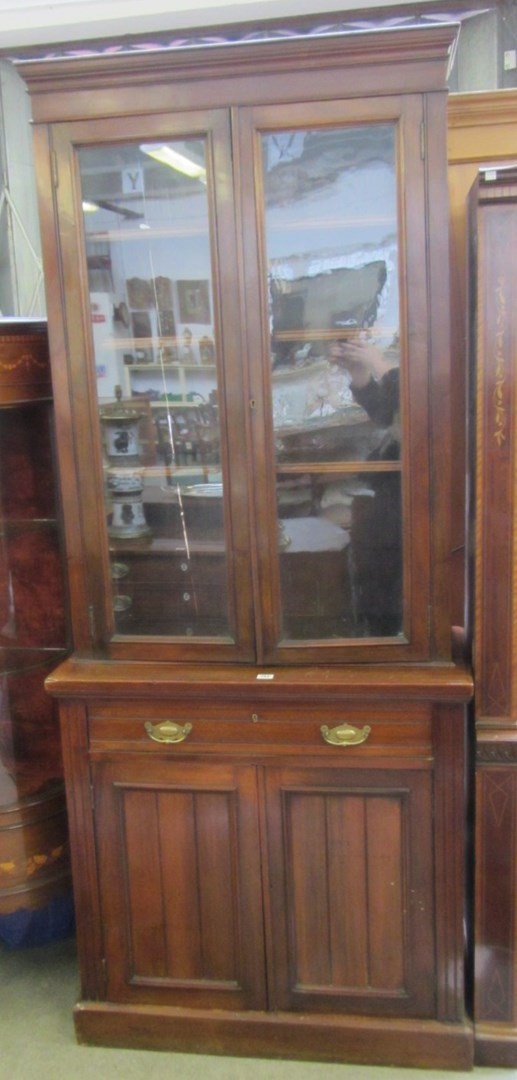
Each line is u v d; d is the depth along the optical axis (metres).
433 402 1.71
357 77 1.62
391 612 1.81
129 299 1.77
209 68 1.64
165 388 1.79
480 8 2.27
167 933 1.92
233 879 1.88
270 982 1.90
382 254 1.69
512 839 1.80
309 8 2.30
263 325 1.72
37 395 2.02
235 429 1.76
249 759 1.83
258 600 1.82
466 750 1.82
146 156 1.71
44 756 2.28
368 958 1.87
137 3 2.29
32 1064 1.92
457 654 1.89
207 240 1.72
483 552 1.73
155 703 1.84
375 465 1.76
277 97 1.64
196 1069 1.89
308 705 1.79
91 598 1.88
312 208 1.69
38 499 2.22
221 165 1.68
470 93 1.95
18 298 2.59
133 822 1.89
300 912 1.87
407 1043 1.86
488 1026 1.87
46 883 2.14
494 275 1.64
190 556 1.84
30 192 2.55
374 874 1.84
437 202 1.64
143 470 1.83
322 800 1.82
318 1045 1.90
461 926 1.83
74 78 1.68
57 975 2.22
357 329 1.72
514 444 1.69
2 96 2.50
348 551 1.80
